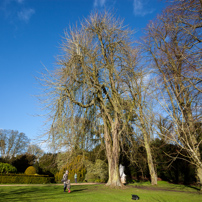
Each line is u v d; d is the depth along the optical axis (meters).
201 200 9.30
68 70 12.84
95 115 13.67
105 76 14.08
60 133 11.38
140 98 15.98
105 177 25.47
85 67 13.46
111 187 13.26
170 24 15.08
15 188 13.43
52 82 12.43
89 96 13.47
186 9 12.02
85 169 26.39
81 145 13.51
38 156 32.69
